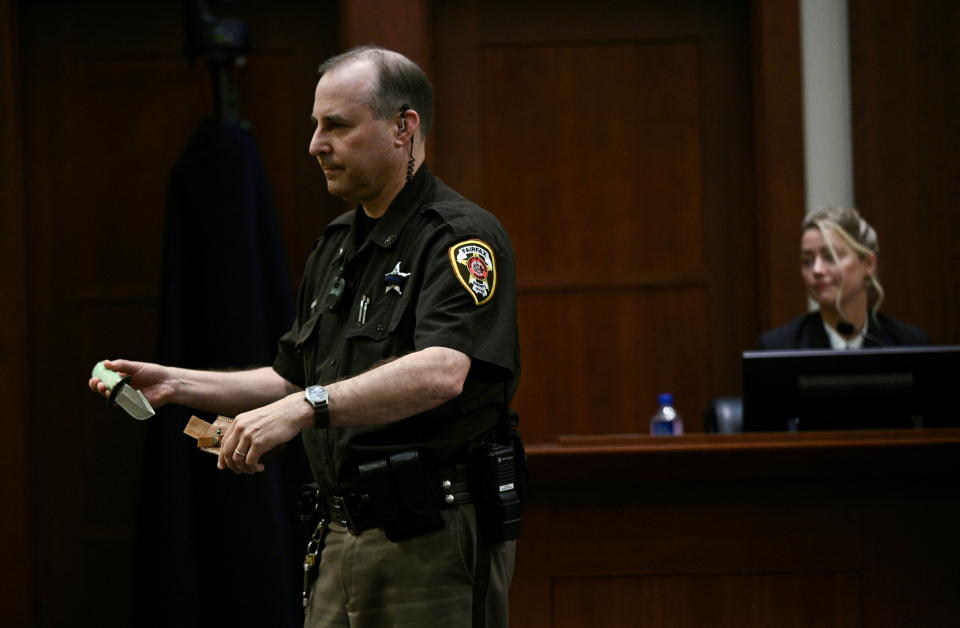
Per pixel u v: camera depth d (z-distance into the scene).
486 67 7.79
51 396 7.68
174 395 3.89
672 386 7.73
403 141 3.76
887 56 7.29
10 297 7.43
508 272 3.69
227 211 6.75
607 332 7.75
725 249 7.74
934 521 4.89
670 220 7.75
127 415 7.65
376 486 3.53
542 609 4.90
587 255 7.77
